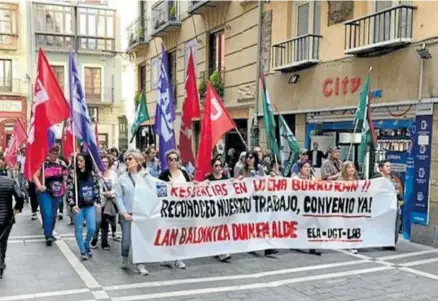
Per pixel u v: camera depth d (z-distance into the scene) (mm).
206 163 7777
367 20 10414
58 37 35062
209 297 5953
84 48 35938
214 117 7863
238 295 6043
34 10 34219
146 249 7027
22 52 33750
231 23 15875
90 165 7855
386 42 9570
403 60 9609
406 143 9844
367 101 9383
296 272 7141
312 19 12414
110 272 6984
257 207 7934
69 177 8359
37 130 7930
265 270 7223
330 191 8336
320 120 12023
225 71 16234
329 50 11656
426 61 9117
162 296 5957
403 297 6059
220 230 7633
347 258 8047
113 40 36719
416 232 9469
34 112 7938
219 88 16188
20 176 14328
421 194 9414
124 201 7047
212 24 17062
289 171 10492
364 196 8539
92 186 7828
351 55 10891
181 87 19672
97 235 8641
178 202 7258
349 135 11266
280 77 13320
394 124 10086
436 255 8391
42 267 7203
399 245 9172
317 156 12117
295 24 13070
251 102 14602
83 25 35906
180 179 7531
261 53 14164
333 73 11469
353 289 6352
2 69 33344
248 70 14867
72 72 8148
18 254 8000
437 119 9031
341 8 11336
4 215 6520
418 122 9422
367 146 9461
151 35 21688
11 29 33438
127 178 7051
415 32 9383
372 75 10320
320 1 12102
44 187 8430
